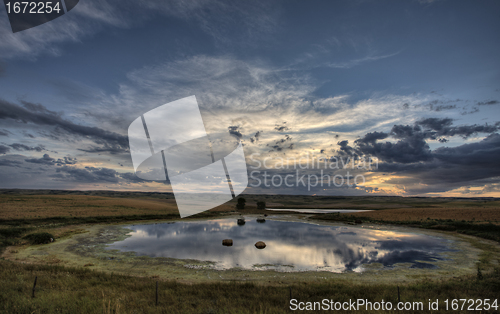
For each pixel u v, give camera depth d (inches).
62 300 369.4
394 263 901.2
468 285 553.3
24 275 550.0
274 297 467.8
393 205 5452.8
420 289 544.7
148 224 2105.1
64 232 1512.1
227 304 414.6
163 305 397.7
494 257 971.3
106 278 614.9
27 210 2298.2
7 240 1151.0
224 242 1222.9
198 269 810.8
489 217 2230.6
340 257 983.6
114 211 2726.4
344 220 2393.0
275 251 1085.1
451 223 1852.9
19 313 315.3
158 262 892.0
